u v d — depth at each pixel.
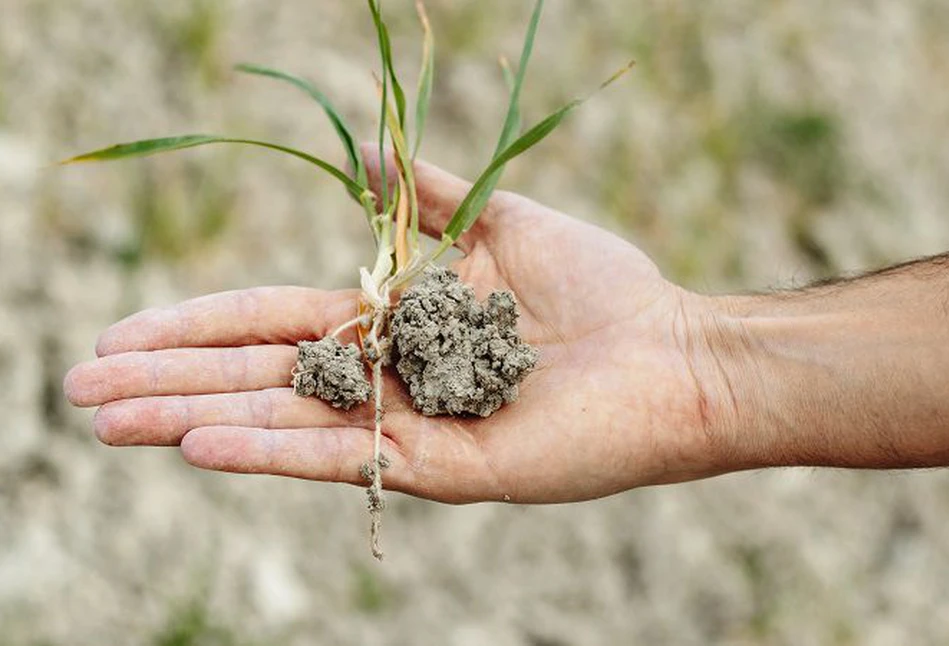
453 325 0.83
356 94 1.23
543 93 1.33
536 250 0.86
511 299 0.83
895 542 1.25
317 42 1.24
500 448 0.82
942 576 1.25
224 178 1.16
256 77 1.21
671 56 1.46
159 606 1.04
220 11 1.21
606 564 1.15
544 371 0.84
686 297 0.85
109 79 1.17
